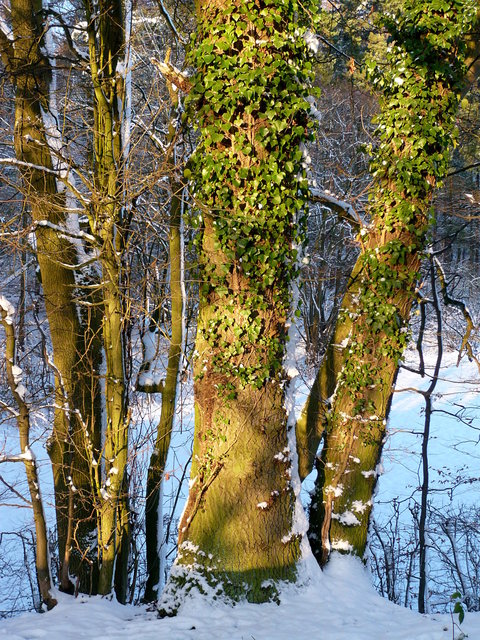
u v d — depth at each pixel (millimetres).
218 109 5020
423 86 5930
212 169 5137
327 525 6117
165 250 7180
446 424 16891
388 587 8656
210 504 5219
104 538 5535
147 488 6551
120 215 5684
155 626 4719
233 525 5160
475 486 12945
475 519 9844
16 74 5965
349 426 6156
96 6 5961
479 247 17562
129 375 5977
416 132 5969
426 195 6125
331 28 9500
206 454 5266
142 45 9078
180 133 6031
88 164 6250
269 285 5277
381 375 6141
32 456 5098
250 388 5227
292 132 5199
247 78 4922
